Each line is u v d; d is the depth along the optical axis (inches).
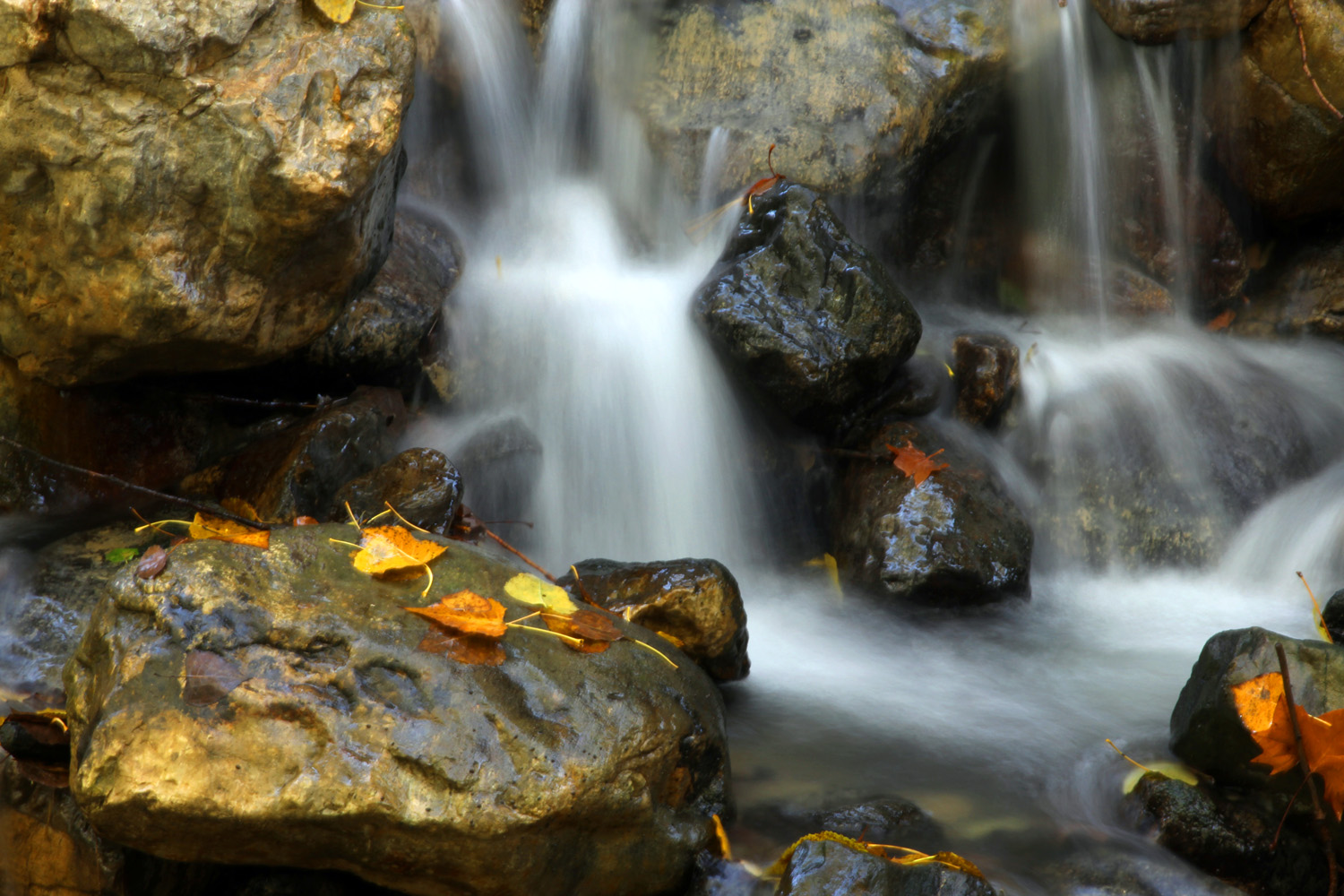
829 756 133.4
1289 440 211.0
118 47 115.5
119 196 121.5
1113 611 185.0
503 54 217.8
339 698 97.5
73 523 150.3
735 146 216.4
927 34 221.8
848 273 181.5
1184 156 234.5
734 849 113.1
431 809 93.0
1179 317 242.7
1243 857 114.9
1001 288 245.1
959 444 193.0
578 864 101.0
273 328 140.6
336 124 123.2
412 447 171.2
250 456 155.9
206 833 94.2
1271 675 117.4
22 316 136.7
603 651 112.3
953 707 148.1
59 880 106.0
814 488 196.1
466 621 105.3
